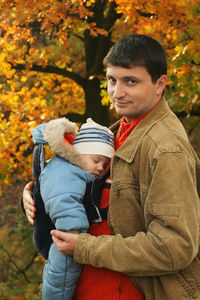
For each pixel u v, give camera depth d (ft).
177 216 5.55
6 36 20.27
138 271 5.84
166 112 6.34
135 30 23.39
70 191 6.23
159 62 6.17
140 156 6.02
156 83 6.26
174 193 5.60
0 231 35.22
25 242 34.04
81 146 6.89
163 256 5.61
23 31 20.26
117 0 18.16
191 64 19.08
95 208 6.49
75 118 26.40
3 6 19.92
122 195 6.15
